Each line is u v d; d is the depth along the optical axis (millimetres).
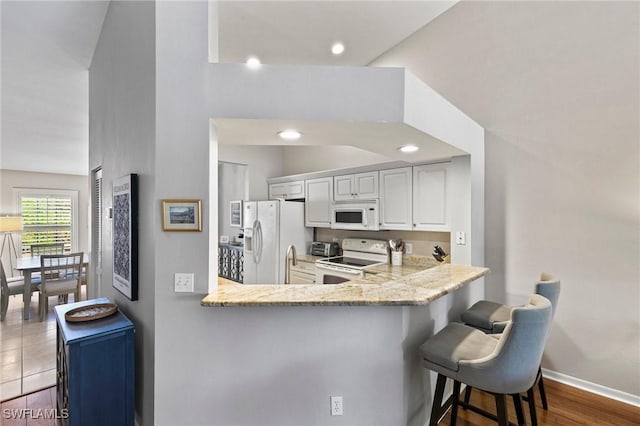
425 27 3414
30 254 6277
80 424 1722
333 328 1745
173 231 1719
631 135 2221
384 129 1932
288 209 4645
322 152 4898
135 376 2016
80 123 4246
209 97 1719
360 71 1780
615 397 2301
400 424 1756
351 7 2955
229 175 6227
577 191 2461
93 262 3439
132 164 2064
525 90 2713
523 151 2736
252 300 1627
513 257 2807
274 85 1737
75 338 1720
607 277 2338
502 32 2842
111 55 2531
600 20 2334
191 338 1718
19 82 3256
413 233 3713
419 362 1924
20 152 5266
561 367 2555
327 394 1743
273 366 1735
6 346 3273
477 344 1709
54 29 2627
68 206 7070
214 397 1720
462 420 2061
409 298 1658
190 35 1735
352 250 4230
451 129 2379
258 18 3020
